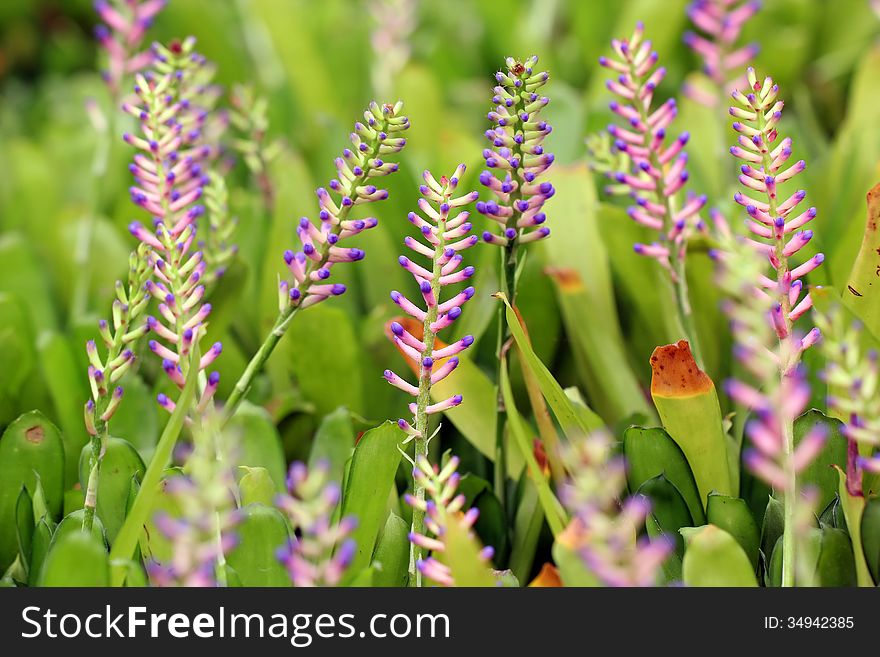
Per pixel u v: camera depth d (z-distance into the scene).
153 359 1.79
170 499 1.56
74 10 3.33
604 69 2.19
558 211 1.79
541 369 1.57
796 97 2.31
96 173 1.89
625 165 1.74
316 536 1.45
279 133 2.23
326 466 1.43
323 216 1.55
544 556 1.65
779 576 1.56
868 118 1.95
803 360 1.66
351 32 2.60
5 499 1.64
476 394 1.66
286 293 1.58
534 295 1.75
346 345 1.75
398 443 1.57
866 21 2.45
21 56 3.35
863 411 1.46
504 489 1.66
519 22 2.57
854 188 1.85
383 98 2.28
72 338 1.76
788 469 1.50
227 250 1.75
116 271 1.95
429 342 1.54
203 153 1.78
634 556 1.42
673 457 1.59
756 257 1.48
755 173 1.56
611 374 1.74
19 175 2.10
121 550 1.51
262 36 2.59
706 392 1.58
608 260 1.80
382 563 1.58
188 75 1.72
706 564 1.52
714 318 1.75
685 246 1.69
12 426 1.64
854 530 1.53
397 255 1.84
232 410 1.58
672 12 2.19
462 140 1.95
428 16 2.96
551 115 1.97
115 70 1.87
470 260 1.80
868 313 1.62
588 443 1.43
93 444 1.55
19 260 1.90
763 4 2.38
